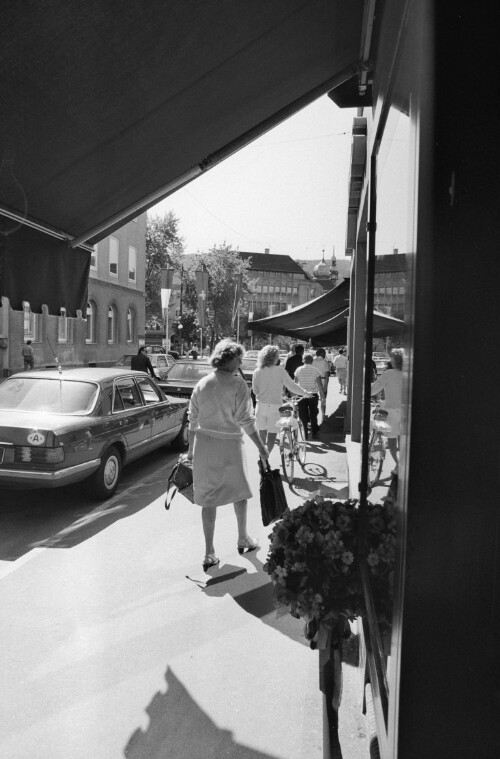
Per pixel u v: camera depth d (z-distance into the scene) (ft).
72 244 16.58
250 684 10.28
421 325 3.46
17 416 20.80
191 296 173.17
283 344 331.57
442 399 3.47
